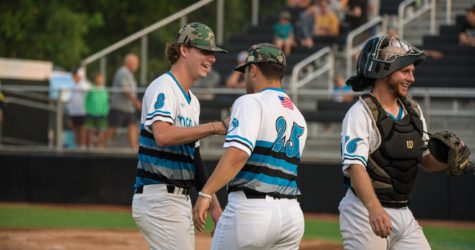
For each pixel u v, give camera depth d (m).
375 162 8.52
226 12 42.66
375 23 29.48
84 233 18.50
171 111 9.12
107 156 24.28
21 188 24.81
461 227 20.53
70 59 48.28
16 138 26.08
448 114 22.72
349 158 8.36
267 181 8.17
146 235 9.43
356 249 8.60
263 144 8.16
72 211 23.00
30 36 48.53
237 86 27.45
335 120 23.77
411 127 8.55
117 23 52.44
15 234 18.19
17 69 33.72
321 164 22.58
